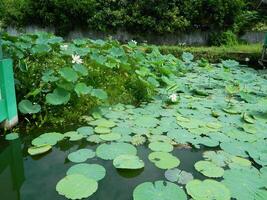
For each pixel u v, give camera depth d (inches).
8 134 105.0
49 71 136.1
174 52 292.8
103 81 165.9
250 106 142.6
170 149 96.7
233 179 79.0
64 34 381.7
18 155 93.4
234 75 204.2
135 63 185.6
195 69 228.8
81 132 107.4
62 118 119.5
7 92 104.8
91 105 134.2
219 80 194.4
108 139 102.0
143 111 131.4
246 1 428.8
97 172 81.0
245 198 71.3
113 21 370.0
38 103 125.7
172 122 119.6
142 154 94.1
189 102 146.9
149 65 193.5
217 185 75.4
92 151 93.8
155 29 365.7
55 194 72.7
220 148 100.0
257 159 91.4
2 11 400.8
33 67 148.3
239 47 324.5
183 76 204.8
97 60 167.9
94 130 109.7
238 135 108.7
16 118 112.6
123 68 178.2
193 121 121.0
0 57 102.5
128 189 75.5
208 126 116.5
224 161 90.0
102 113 126.7
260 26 397.4
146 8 366.6
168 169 84.3
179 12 369.7
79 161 87.7
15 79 125.8
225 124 119.6
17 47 159.6
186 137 106.2
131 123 117.2
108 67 170.7
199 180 77.8
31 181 79.0
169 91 155.8
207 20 369.4
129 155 90.9
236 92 155.9
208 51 289.4
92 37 383.2
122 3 373.4
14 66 147.1
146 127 114.0
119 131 109.0
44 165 87.3
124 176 81.4
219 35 366.6
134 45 247.8
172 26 366.0
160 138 104.7
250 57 282.8
